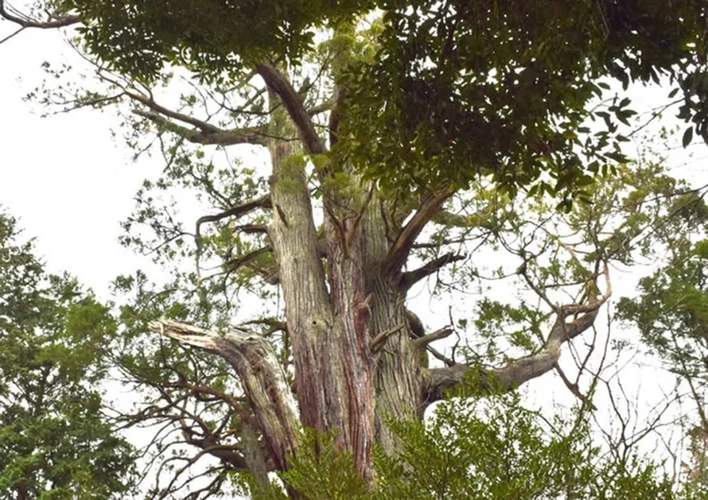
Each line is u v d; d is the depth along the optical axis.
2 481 21.58
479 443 8.27
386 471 8.61
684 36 5.77
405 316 16.83
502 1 6.49
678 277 19.11
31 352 25.03
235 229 18.61
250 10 8.99
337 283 16.08
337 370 14.93
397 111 7.08
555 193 6.88
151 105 18.45
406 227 16.61
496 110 6.77
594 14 5.94
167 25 9.38
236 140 18.70
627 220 17.91
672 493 8.33
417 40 6.88
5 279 27.19
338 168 7.64
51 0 16.28
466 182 7.08
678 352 16.55
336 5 9.16
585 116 6.62
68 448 22.30
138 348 17.00
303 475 9.12
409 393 15.59
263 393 14.48
